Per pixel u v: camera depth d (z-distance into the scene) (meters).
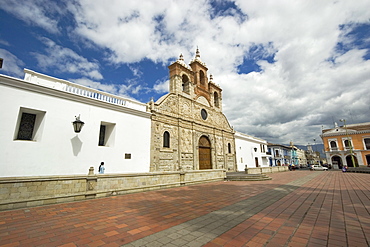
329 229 5.49
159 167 20.39
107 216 6.96
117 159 16.34
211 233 5.30
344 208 7.95
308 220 6.38
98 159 15.02
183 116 25.42
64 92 13.69
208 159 29.03
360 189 13.33
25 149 11.59
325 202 9.21
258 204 8.89
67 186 9.41
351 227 5.63
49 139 12.62
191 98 27.64
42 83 13.34
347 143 51.19
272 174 31.27
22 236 5.08
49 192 8.84
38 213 7.29
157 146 20.62
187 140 25.30
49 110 12.93
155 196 11.00
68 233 5.31
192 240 4.82
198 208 8.16
